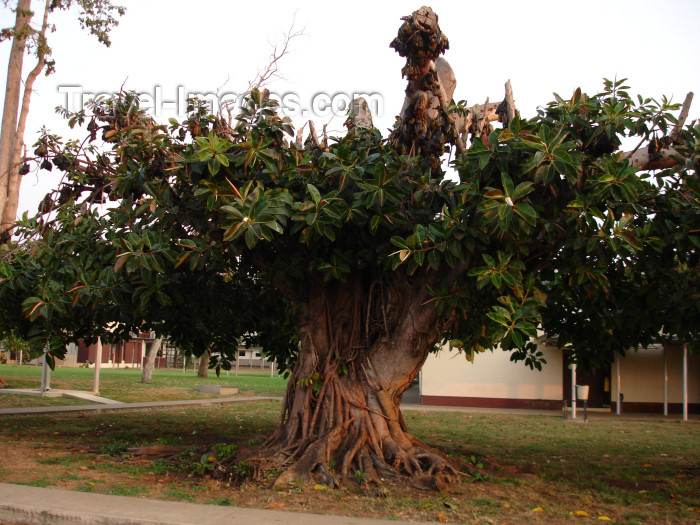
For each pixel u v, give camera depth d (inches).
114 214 345.4
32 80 741.3
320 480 314.8
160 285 331.9
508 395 1020.5
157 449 392.5
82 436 505.7
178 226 365.4
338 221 300.0
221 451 354.9
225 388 1144.2
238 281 464.1
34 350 411.8
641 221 323.0
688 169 313.0
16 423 597.9
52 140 404.8
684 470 421.1
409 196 343.3
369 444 342.6
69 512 251.3
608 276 375.9
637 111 321.1
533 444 559.8
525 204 265.0
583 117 315.3
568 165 269.1
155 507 262.1
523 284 291.7
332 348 370.3
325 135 393.1
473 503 286.7
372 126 425.4
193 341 511.5
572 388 856.3
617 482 364.2
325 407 355.6
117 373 1887.3
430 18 306.5
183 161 312.7
